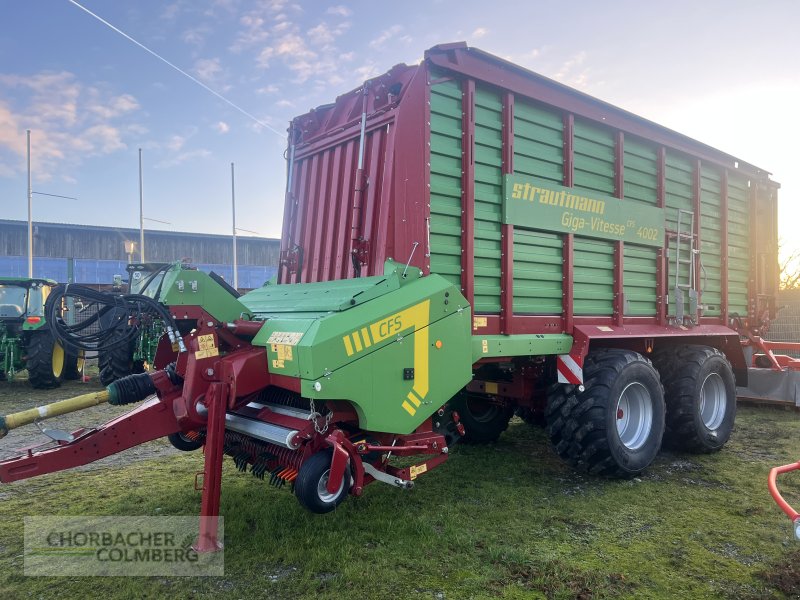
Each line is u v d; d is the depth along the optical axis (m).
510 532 3.51
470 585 2.85
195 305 3.43
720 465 5.11
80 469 4.83
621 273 5.11
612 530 3.57
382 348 3.31
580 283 4.79
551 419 4.65
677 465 5.10
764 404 7.91
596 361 4.63
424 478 4.59
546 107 4.55
